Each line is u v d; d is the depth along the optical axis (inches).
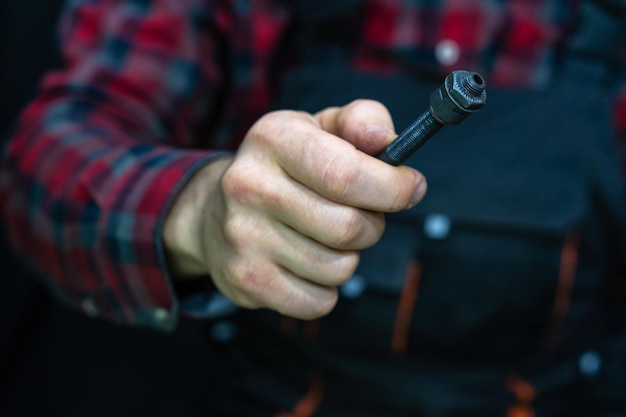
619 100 26.7
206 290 21.8
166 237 20.9
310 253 18.6
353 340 26.1
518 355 26.5
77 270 22.4
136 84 25.6
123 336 38.4
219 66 27.3
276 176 18.3
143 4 26.2
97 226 21.5
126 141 23.4
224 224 18.8
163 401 37.2
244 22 26.9
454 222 25.2
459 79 16.7
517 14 26.3
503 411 26.5
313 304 19.3
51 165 23.3
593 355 28.3
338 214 18.1
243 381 28.0
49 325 38.2
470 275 25.4
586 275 26.5
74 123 24.1
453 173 25.2
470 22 26.1
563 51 26.7
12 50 35.7
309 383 27.1
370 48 26.5
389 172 17.8
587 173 25.5
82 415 37.1
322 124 19.5
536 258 25.5
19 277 36.7
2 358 37.0
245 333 28.0
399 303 25.5
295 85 26.5
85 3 26.6
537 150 25.4
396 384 26.1
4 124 36.2
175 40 26.2
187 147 27.7
